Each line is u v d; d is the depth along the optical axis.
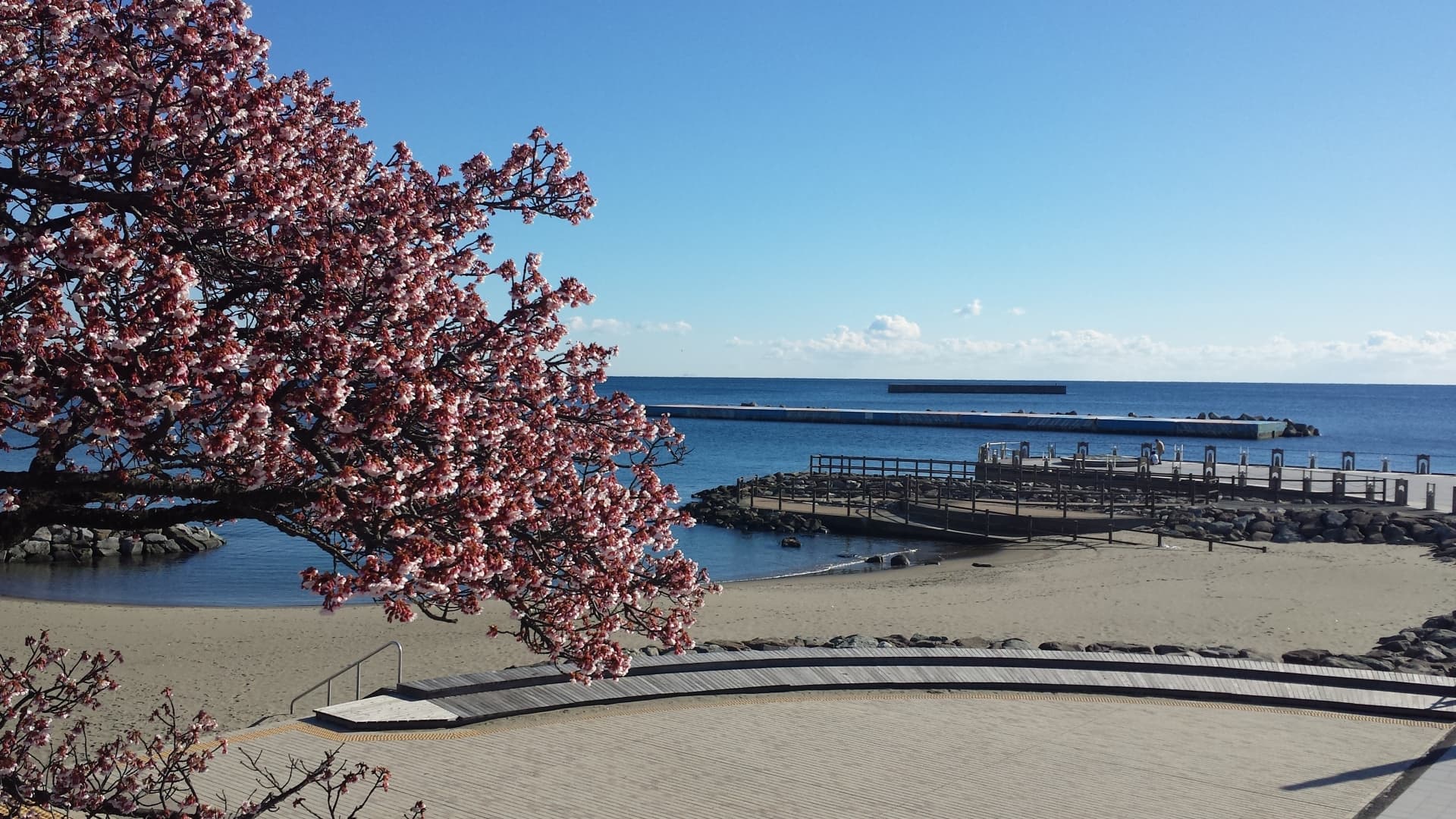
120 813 6.39
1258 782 11.16
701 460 77.81
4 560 32.91
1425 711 13.66
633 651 16.67
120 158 6.56
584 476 8.11
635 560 7.59
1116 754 12.09
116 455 6.05
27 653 19.62
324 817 9.66
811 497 48.53
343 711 12.60
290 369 6.25
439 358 7.51
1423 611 23.17
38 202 6.40
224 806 9.33
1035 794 10.77
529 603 7.33
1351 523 35.31
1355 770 11.55
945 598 25.39
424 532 6.20
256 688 17.34
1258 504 41.00
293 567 33.00
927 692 14.77
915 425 117.50
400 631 21.73
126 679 17.86
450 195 9.09
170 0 6.24
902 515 42.47
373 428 5.85
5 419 5.48
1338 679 14.95
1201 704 14.33
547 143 9.24
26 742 6.53
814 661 15.68
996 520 39.62
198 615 23.78
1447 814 10.16
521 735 12.38
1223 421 100.62
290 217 6.74
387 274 6.42
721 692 14.37
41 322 5.14
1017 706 14.09
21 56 6.31
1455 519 34.31
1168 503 42.50
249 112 6.62
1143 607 23.97
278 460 6.19
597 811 10.08
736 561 35.75
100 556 34.38
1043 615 23.06
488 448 7.18
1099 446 86.81
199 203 6.36
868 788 10.88
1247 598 25.02
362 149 9.15
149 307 5.52
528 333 8.02
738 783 10.97
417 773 10.99
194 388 5.80
